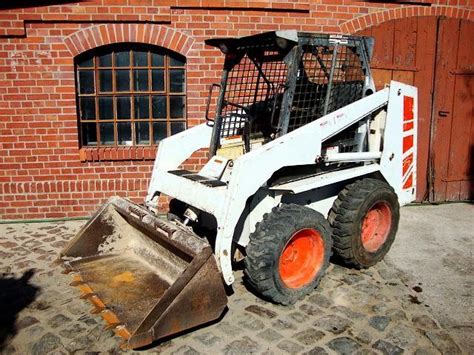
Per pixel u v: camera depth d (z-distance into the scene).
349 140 5.04
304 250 4.42
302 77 4.47
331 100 4.76
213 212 4.02
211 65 6.45
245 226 4.42
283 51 4.28
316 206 4.91
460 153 7.41
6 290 4.53
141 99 6.58
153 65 6.51
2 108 6.21
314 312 4.20
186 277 3.51
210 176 4.57
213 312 3.67
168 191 4.59
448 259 5.34
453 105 7.25
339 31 6.71
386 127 5.06
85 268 4.55
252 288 4.43
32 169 6.38
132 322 3.69
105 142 6.63
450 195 7.50
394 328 3.96
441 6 6.93
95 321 4.02
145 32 6.26
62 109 6.30
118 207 4.67
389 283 4.75
